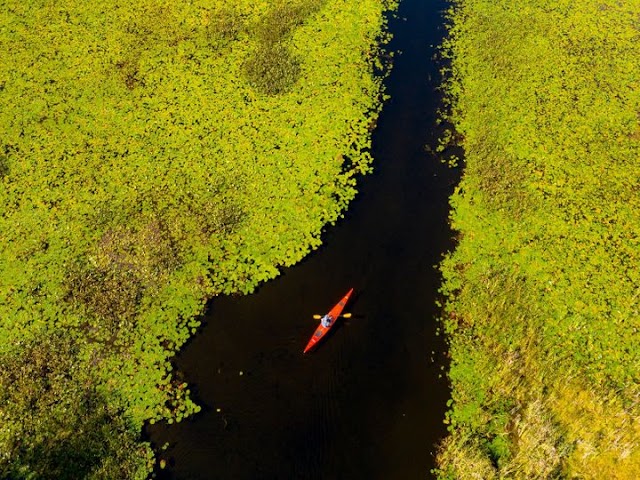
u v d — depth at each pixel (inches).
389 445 663.1
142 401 671.1
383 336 765.3
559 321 770.2
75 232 841.5
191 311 765.3
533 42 1277.1
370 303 800.9
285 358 736.3
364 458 652.7
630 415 672.4
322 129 1039.6
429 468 644.1
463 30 1326.3
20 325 729.6
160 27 1243.2
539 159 1002.7
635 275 831.7
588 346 742.5
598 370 718.5
